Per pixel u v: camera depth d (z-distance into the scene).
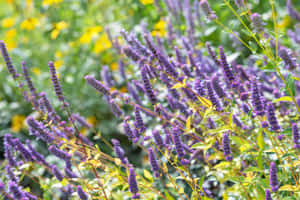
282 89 2.61
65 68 3.81
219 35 3.35
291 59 2.59
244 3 2.71
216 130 2.61
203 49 3.26
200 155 2.81
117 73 3.40
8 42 3.94
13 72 2.85
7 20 4.28
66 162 2.78
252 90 2.63
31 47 4.25
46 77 3.59
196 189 2.71
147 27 3.93
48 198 2.80
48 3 4.41
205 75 2.85
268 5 3.31
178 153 2.69
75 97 3.41
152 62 2.80
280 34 2.62
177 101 2.83
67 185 2.79
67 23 4.41
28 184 3.00
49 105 2.83
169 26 3.33
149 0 3.90
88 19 4.32
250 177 2.60
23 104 3.40
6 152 2.74
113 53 3.62
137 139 2.76
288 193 2.65
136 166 3.12
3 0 5.08
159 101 3.04
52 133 2.82
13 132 3.29
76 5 4.57
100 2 4.37
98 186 2.67
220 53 2.71
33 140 3.26
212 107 2.63
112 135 3.21
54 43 4.27
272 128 2.60
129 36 2.80
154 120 2.96
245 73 2.81
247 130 2.76
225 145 2.62
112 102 2.73
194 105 2.73
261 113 2.63
